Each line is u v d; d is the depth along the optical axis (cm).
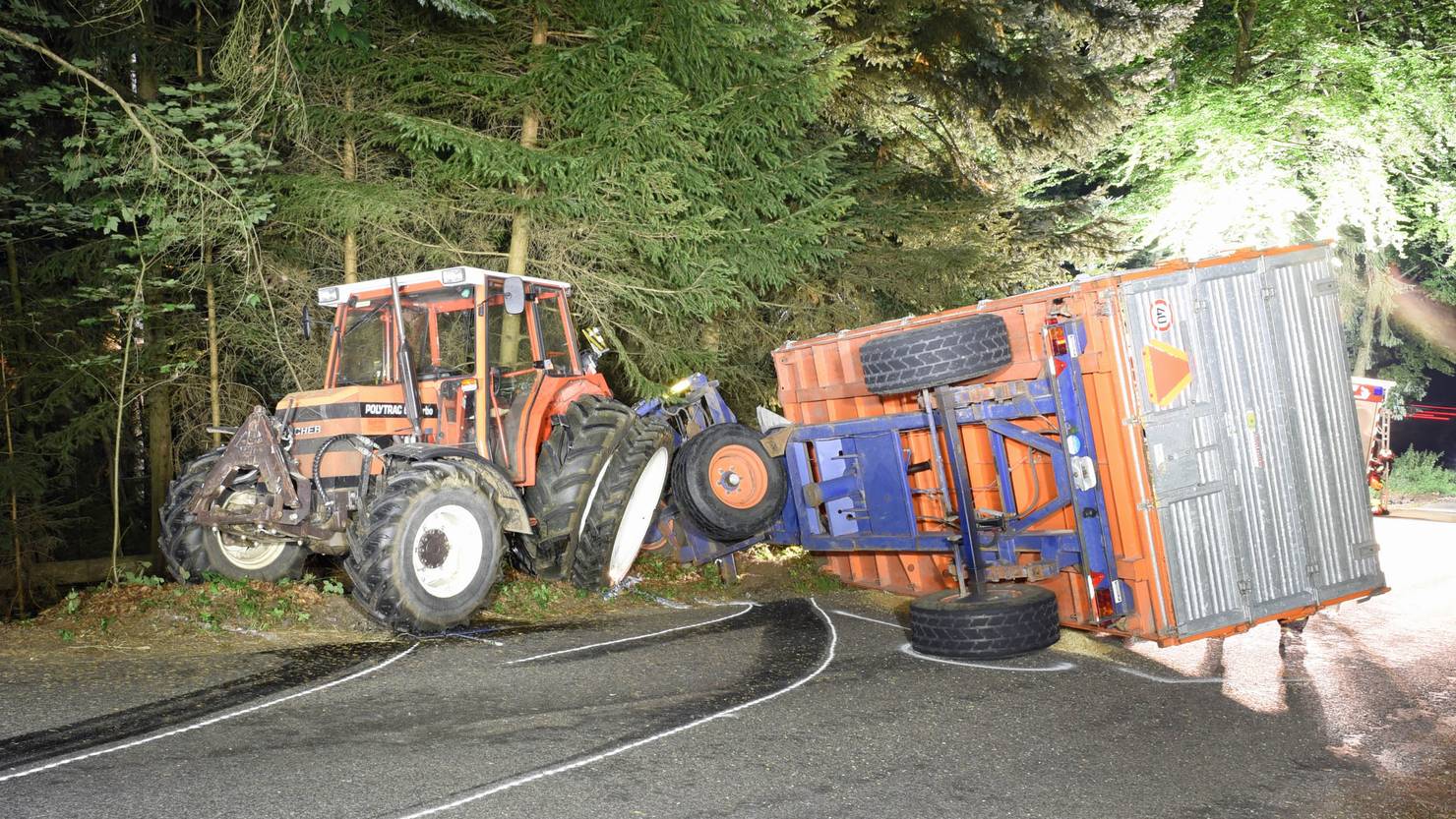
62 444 1123
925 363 682
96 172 948
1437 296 2445
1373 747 501
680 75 1050
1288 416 669
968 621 649
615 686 577
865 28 1425
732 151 1127
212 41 1147
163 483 1184
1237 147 2041
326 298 803
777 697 562
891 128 1639
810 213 1184
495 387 805
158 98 1147
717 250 1124
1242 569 645
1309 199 2138
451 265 1127
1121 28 1794
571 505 816
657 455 900
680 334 1273
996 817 410
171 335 1144
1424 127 2094
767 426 955
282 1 933
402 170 1169
